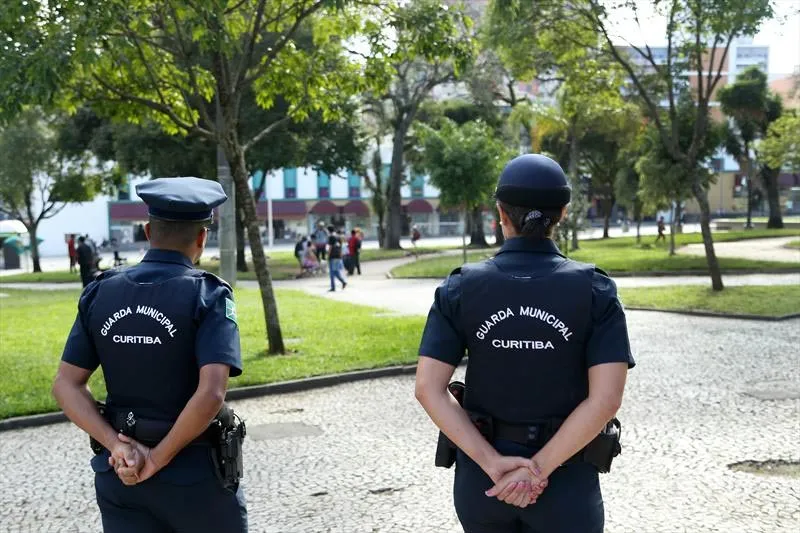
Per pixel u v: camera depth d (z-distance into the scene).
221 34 8.32
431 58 10.30
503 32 15.44
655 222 79.12
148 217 2.74
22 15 7.87
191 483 2.52
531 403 2.29
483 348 2.32
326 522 4.71
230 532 2.61
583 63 16.98
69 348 2.65
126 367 2.56
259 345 11.02
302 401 8.14
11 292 23.88
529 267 2.36
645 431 6.48
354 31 10.80
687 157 16.69
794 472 5.38
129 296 2.59
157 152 26.98
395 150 40.06
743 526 4.46
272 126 10.89
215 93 10.94
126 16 8.15
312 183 64.50
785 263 23.58
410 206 67.44
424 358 2.36
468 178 24.98
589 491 2.31
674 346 10.68
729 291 16.38
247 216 10.21
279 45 9.87
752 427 6.51
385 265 31.97
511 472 2.18
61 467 6.01
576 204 32.81
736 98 41.34
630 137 35.22
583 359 2.29
